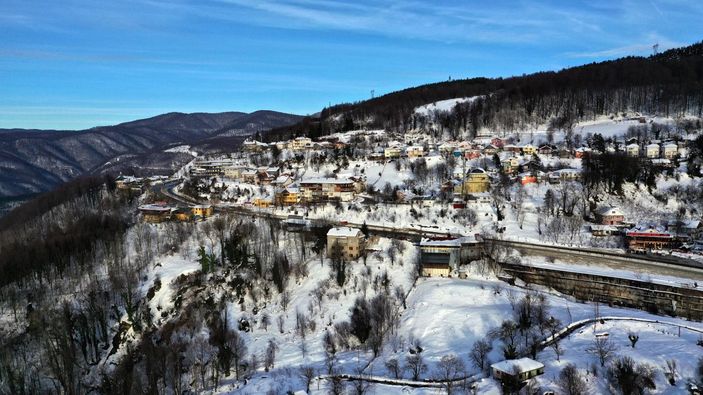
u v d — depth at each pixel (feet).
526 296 504.84
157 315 573.74
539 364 372.79
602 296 544.62
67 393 467.52
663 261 590.96
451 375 400.88
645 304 520.42
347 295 563.89
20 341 544.62
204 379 455.22
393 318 507.30
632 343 408.67
